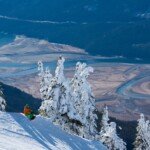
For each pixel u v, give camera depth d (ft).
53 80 174.70
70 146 107.34
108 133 212.64
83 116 189.88
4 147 77.30
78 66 192.75
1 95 206.18
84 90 190.90
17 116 108.88
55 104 171.94
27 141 90.07
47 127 112.57
